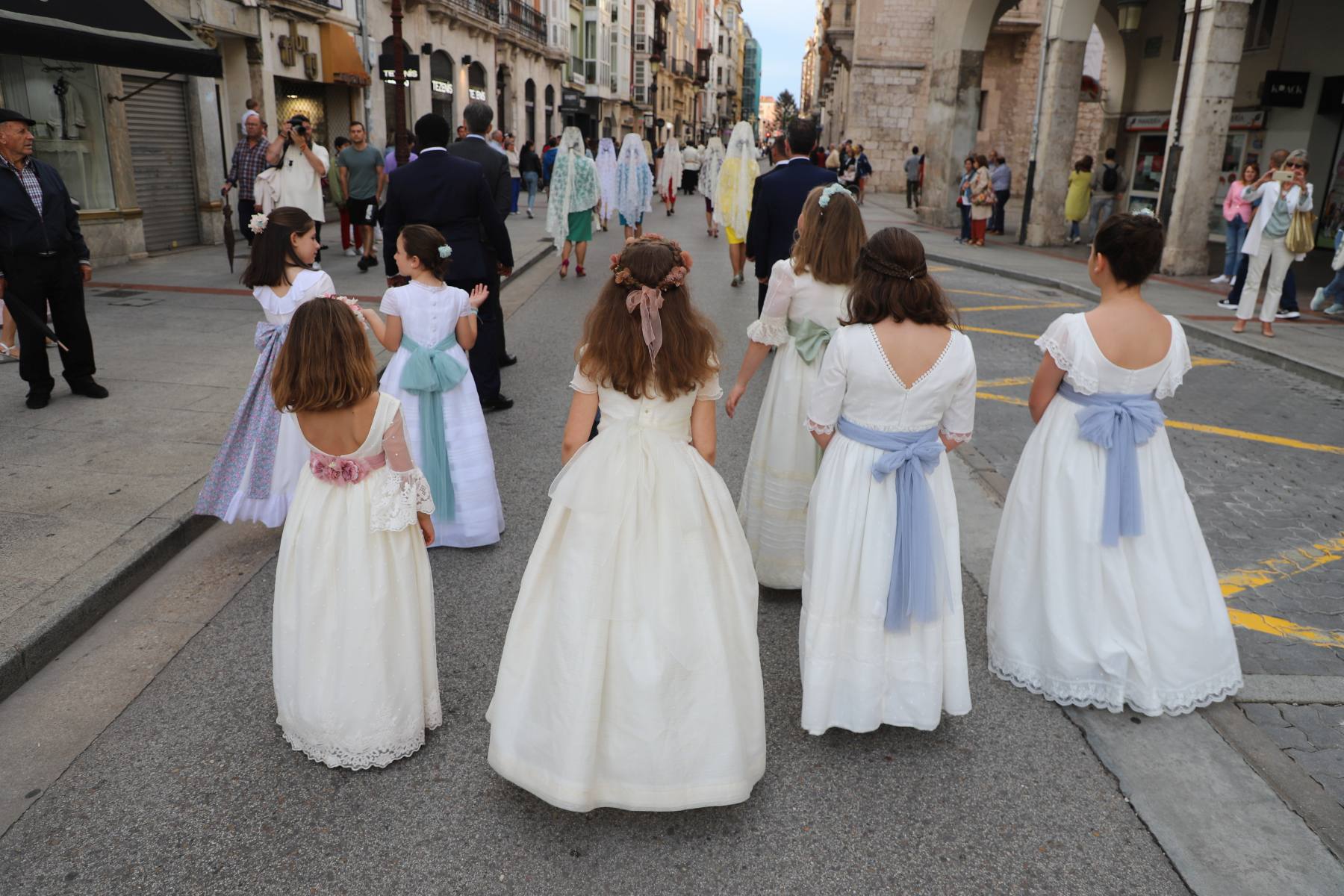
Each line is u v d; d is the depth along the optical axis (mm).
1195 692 3232
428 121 5781
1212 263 15375
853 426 2943
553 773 2504
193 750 2947
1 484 4742
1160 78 19281
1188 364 3152
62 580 3762
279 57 16719
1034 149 17828
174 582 4078
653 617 2498
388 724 2857
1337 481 5652
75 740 2975
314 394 2609
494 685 3367
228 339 8078
